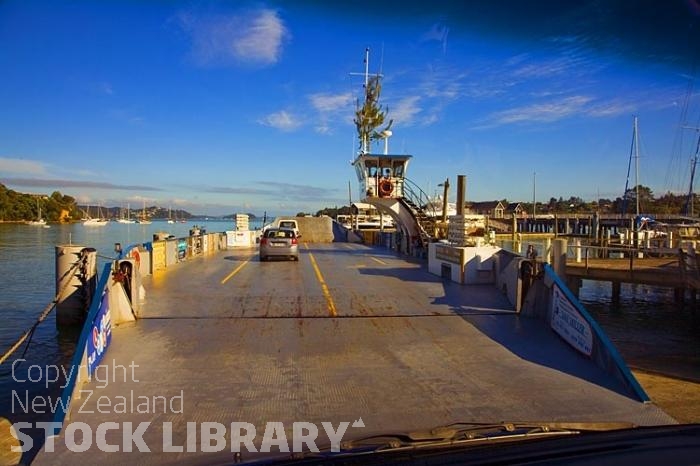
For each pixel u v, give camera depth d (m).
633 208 91.56
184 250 19.86
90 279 12.99
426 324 8.52
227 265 17.70
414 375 6.20
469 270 12.42
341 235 41.94
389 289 11.75
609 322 17.50
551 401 5.46
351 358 6.77
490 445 3.56
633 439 3.18
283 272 15.34
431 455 3.41
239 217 30.55
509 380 6.09
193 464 4.05
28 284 23.53
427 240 21.38
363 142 27.34
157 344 7.20
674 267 18.70
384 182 23.97
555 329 8.09
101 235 84.56
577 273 19.39
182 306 9.63
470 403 5.38
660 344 13.80
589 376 6.27
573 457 2.92
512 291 10.18
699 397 7.87
